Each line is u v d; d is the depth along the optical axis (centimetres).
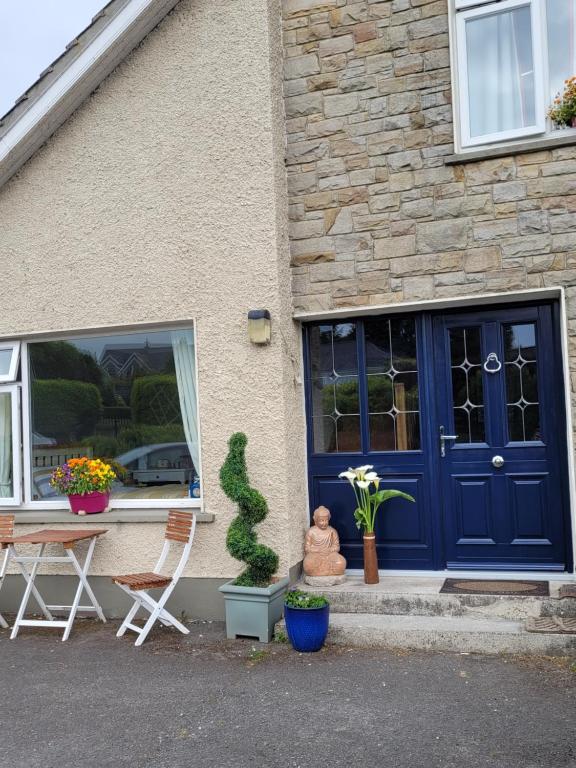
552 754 357
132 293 633
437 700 423
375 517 614
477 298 567
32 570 646
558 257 546
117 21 609
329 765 358
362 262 598
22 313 666
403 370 615
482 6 577
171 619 574
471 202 569
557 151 550
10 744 398
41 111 628
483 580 571
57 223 656
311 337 643
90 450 670
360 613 549
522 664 470
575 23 563
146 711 432
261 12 599
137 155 633
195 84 617
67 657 538
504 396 587
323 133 611
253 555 545
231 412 600
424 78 584
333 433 634
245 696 445
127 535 629
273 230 592
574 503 541
